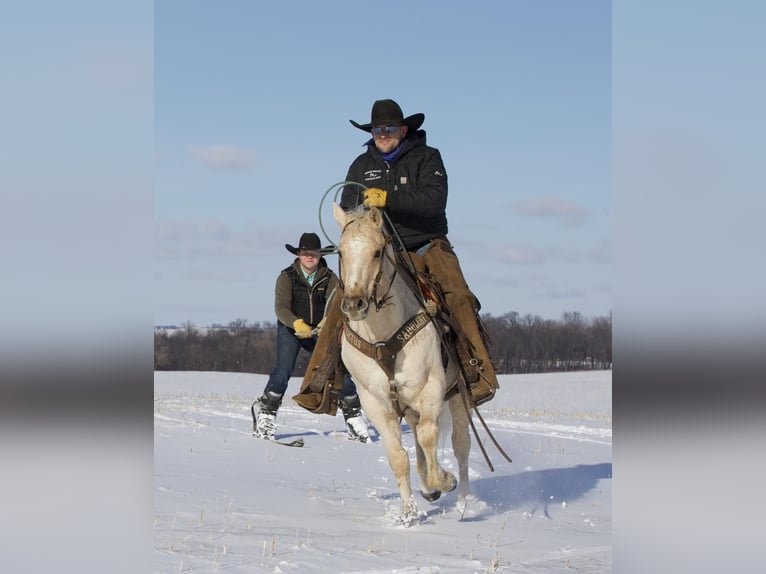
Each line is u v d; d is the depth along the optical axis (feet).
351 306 23.59
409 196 29.25
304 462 43.39
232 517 27.12
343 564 21.01
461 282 30.17
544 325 291.58
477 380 29.09
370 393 27.37
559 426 69.05
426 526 27.12
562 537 25.95
